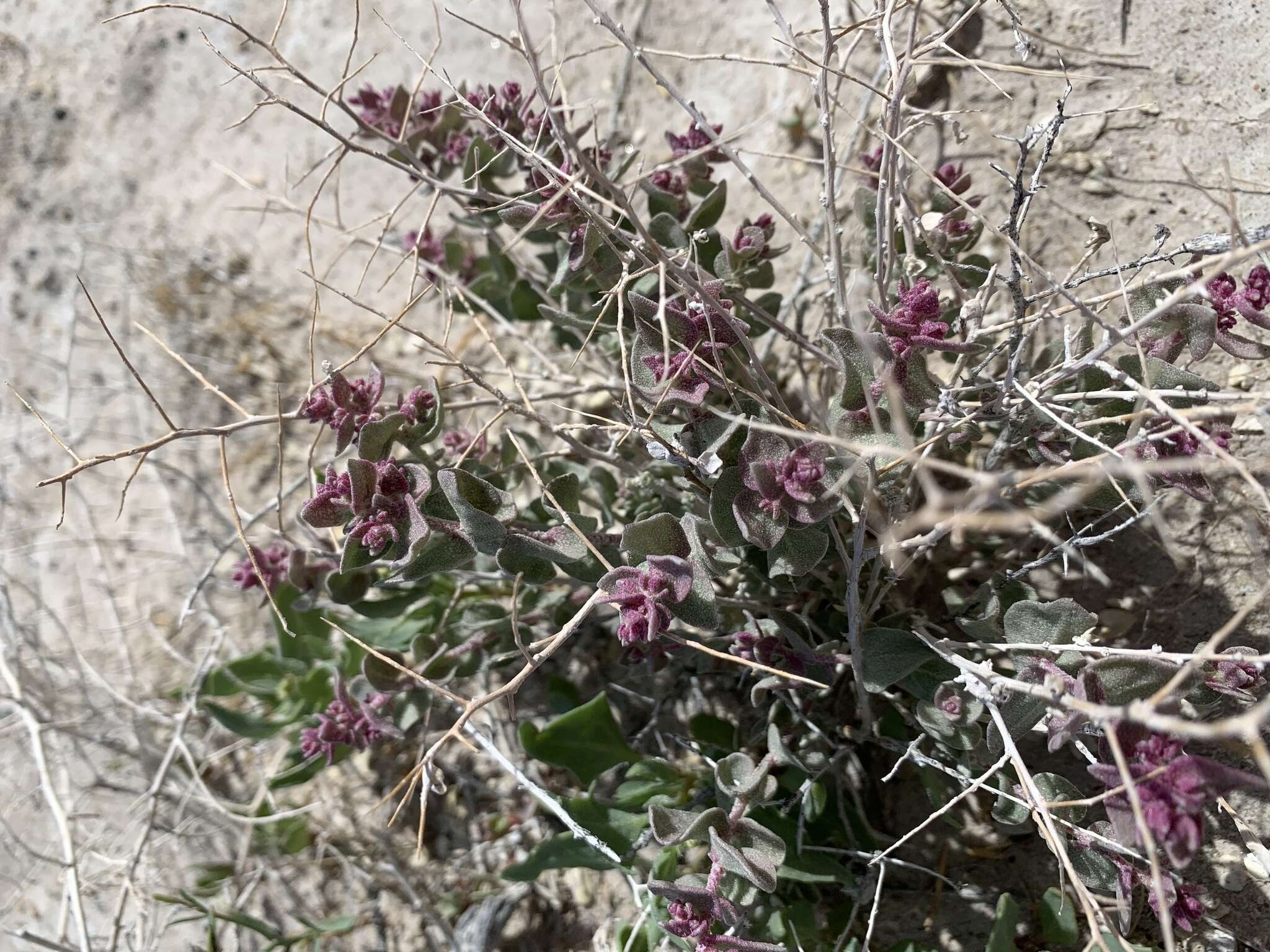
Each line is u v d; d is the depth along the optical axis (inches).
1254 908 10.7
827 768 11.2
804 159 12.0
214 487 17.4
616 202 11.2
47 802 16.6
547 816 14.4
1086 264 11.4
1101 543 12.3
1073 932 10.5
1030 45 13.4
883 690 10.2
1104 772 7.7
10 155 20.0
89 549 17.5
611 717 12.3
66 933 13.6
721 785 10.3
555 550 10.4
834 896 12.3
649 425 10.2
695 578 9.5
